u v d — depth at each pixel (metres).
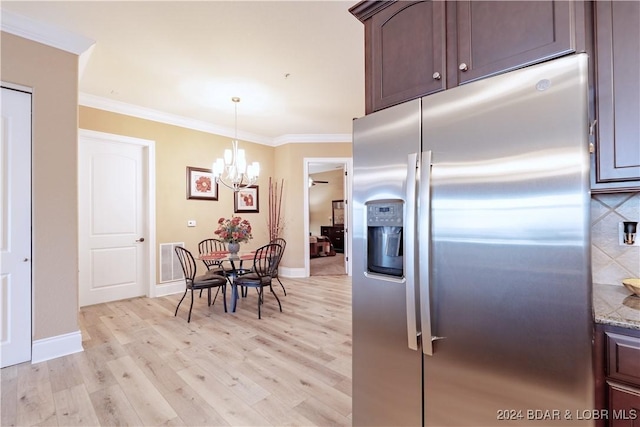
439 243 1.16
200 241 4.86
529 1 1.11
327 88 3.58
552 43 1.05
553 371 0.93
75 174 2.58
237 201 5.41
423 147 1.21
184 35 2.51
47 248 2.43
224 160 4.04
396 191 1.29
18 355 2.31
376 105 1.55
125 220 4.19
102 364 2.34
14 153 2.32
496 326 1.03
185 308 3.81
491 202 1.04
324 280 5.46
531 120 0.97
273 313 3.61
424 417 1.22
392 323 1.31
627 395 0.97
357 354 1.45
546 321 0.94
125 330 3.05
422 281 1.16
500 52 1.16
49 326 2.43
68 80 2.55
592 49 1.17
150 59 2.88
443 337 1.15
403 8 1.46
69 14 2.23
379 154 1.37
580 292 0.89
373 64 1.58
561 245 0.92
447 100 1.15
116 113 4.01
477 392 1.08
